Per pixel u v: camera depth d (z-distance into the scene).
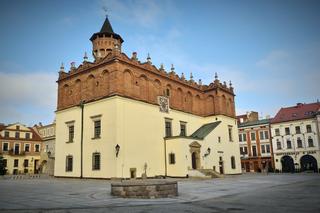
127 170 35.88
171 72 47.53
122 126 36.31
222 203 14.99
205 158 45.56
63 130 42.78
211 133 48.34
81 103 40.47
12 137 72.38
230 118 55.62
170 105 45.94
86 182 32.22
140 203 15.14
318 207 13.12
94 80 40.25
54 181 34.53
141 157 38.19
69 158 40.97
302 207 13.18
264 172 65.19
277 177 41.66
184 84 50.03
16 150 72.31
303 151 65.62
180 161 40.56
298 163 66.00
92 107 39.25
